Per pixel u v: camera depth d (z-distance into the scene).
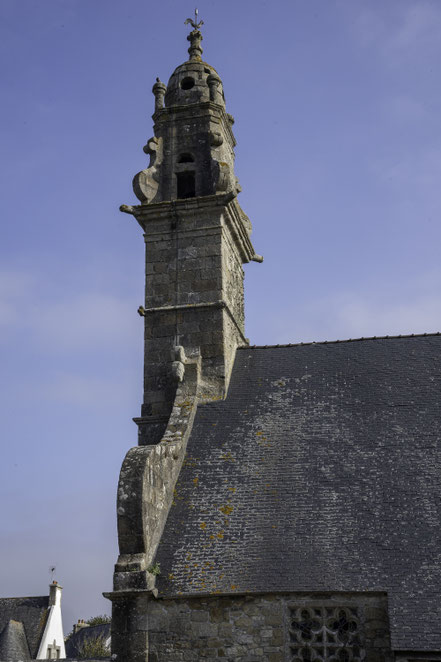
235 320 21.56
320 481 16.05
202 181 21.86
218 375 19.56
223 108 22.84
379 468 16.06
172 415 18.36
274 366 20.06
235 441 17.64
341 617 13.59
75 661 15.27
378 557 14.06
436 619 12.73
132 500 14.91
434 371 18.69
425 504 14.97
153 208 21.31
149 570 14.55
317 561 14.22
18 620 36.94
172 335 20.25
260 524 15.30
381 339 20.28
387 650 13.14
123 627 14.16
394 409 17.66
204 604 14.07
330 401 18.31
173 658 13.85
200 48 24.30
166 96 23.56
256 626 13.74
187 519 15.80
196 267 20.78
